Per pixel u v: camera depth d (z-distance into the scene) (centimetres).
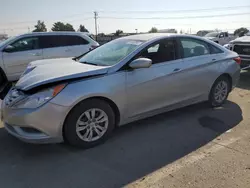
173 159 323
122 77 364
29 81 338
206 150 345
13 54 780
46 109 312
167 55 422
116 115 376
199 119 455
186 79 440
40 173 298
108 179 285
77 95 325
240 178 280
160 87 406
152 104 406
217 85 502
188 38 457
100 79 347
